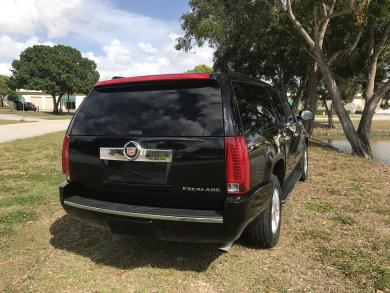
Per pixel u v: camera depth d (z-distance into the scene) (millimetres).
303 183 7262
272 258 3922
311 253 4020
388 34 15945
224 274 3605
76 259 3977
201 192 3363
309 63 20328
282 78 26312
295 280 3479
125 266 3809
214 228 3293
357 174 8203
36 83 57094
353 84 33656
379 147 23969
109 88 3916
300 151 6527
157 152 3439
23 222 5094
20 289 3389
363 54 18312
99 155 3711
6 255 4086
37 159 10680
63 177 7965
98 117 3824
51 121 37125
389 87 15039
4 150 12773
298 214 5273
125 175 3600
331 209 5500
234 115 3385
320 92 36062
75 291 3359
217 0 15914
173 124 3459
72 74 59375
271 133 4230
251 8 15141
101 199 3842
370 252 4012
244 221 3316
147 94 3691
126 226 3541
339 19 15039
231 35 17625
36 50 59125
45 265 3850
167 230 3414
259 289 3338
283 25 16766
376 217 5160
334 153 12383
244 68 27578
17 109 65188
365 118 15320
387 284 3359
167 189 3453
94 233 4676
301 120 7164
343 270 3633
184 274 3627
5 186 7137
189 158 3359
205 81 3541
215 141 3299
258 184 3615
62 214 5438
